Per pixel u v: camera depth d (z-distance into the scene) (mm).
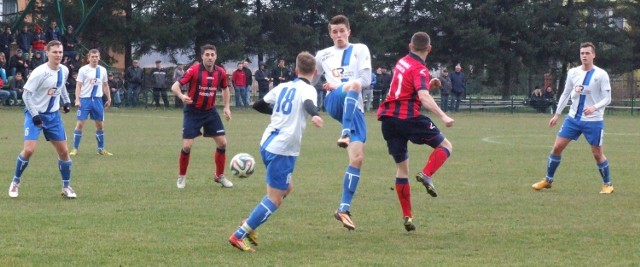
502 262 12484
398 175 15125
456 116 60188
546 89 68938
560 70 83625
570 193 20188
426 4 79750
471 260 12617
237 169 16172
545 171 24922
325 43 76750
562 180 22812
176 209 17172
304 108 12891
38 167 24453
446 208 17656
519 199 19062
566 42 79812
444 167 25922
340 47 16969
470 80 83250
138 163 26203
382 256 12898
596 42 81688
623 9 82000
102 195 19109
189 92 20469
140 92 64562
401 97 15164
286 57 75000
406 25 81750
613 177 23734
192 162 26594
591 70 20375
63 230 14734
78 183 21188
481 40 77938
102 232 14594
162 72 62406
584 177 23562
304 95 13086
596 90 20266
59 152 18547
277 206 13367
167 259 12570
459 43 80375
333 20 17062
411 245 13797
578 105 20359
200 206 17609
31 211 16719
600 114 20344
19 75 56344
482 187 21125
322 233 14797
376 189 20516
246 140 35688
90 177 22469
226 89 21281
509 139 38156
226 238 14211
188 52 73312
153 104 64875
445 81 63625
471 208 17672
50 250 13070
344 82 16625
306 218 16281
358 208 17562
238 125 45812
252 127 44250
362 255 12977
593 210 17516
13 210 16828
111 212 16703
